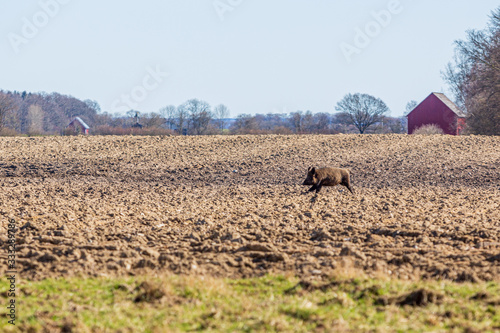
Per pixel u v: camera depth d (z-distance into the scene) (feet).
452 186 357.00
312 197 290.76
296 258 147.54
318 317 94.53
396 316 95.35
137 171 453.99
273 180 396.78
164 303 106.42
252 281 124.36
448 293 107.86
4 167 465.47
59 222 209.46
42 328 92.73
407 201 279.08
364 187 350.64
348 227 191.72
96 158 527.81
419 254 153.48
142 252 155.33
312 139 650.43
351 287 112.37
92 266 138.51
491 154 529.45
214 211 246.68
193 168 473.26
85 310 103.04
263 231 188.55
